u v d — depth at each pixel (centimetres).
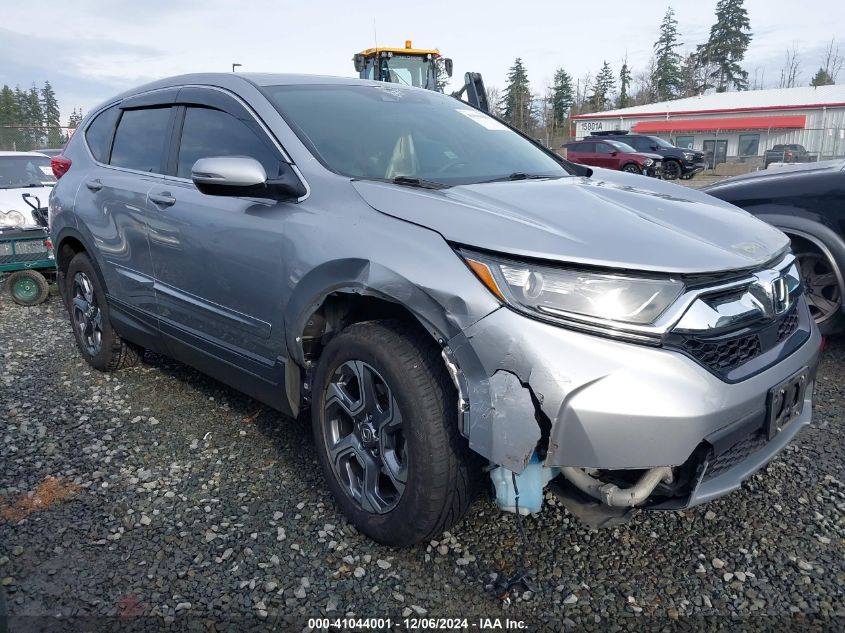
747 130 3575
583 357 204
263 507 287
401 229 240
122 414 383
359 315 275
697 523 271
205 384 426
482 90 1218
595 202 259
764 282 240
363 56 1420
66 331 569
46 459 332
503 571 244
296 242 269
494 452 210
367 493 257
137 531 271
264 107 314
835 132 3312
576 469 231
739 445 234
